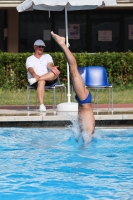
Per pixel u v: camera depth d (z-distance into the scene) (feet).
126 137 63.05
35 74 83.82
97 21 160.66
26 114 77.05
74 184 40.19
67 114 72.38
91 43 160.76
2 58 127.44
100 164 47.78
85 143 55.06
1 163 48.55
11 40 157.69
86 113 53.11
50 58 87.97
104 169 45.65
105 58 128.88
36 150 54.95
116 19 160.35
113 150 54.44
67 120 71.77
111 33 160.66
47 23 159.22
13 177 42.75
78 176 42.98
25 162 48.96
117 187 39.19
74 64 50.47
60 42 50.24
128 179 41.93
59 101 102.73
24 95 115.34
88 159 50.16
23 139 62.13
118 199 35.65
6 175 43.50
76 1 79.87
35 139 62.03
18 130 69.41
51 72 83.92
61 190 38.32
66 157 50.96
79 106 52.95
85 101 52.08
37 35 159.12
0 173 44.29
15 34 157.69
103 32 160.76
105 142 58.85
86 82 84.23
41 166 47.11
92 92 119.85
